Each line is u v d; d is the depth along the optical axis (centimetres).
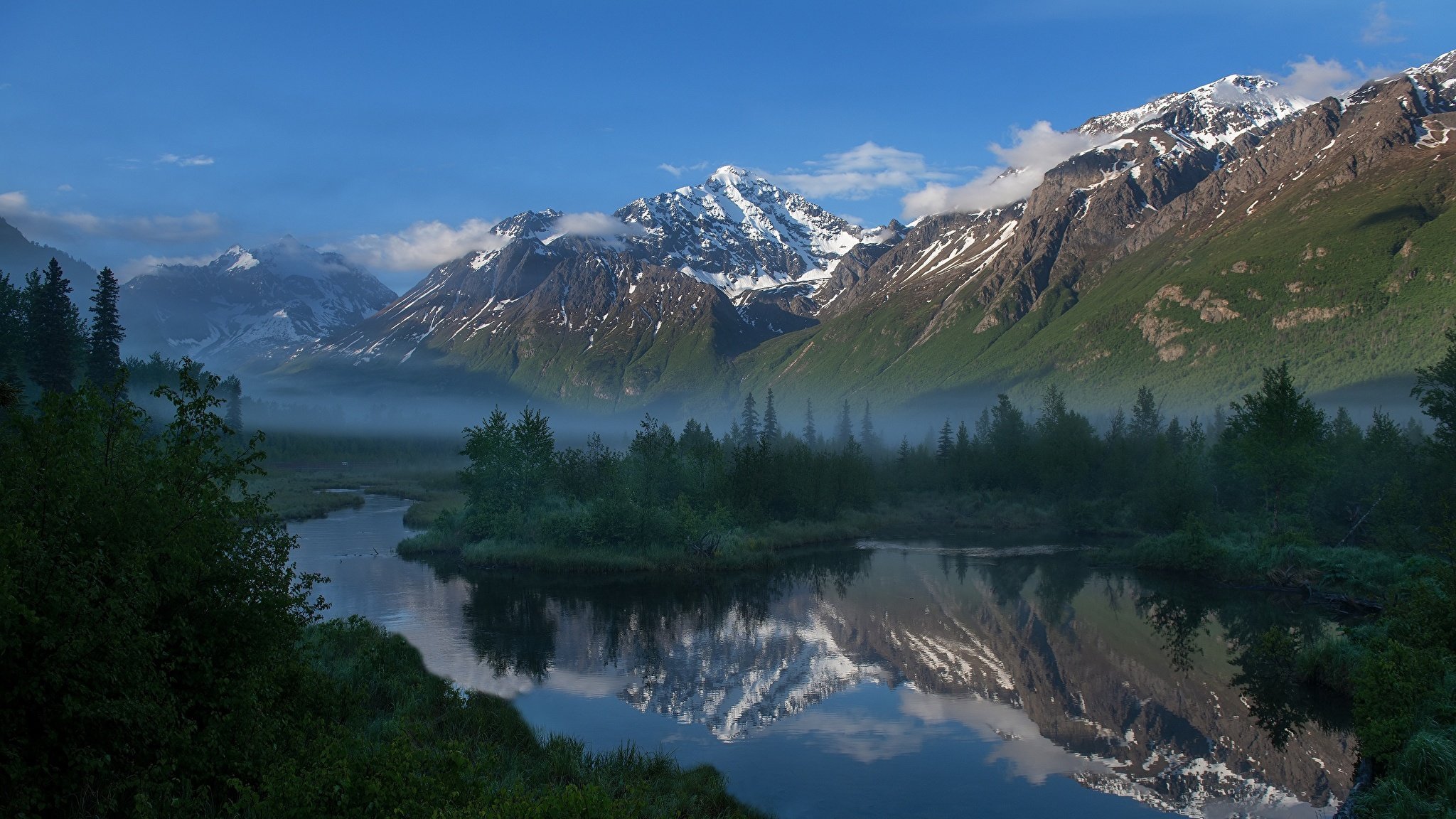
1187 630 4338
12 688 1206
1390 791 2023
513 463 7100
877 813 2200
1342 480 7356
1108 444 11256
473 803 1149
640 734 2736
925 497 11500
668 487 7594
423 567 5866
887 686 3341
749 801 2248
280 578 1656
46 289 9012
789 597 5112
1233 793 2370
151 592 1362
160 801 1282
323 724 1609
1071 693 3275
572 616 4469
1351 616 4659
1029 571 6225
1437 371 5784
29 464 1347
